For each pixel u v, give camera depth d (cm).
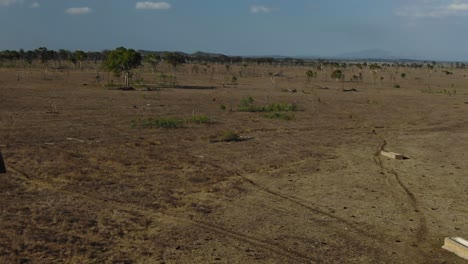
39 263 1051
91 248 1143
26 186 1650
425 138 2959
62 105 4025
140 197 1570
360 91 6738
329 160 2253
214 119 3528
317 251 1180
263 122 3475
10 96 4525
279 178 1892
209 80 8369
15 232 1220
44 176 1784
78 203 1485
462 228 1371
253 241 1231
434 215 1483
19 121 3089
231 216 1421
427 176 1978
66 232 1239
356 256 1156
